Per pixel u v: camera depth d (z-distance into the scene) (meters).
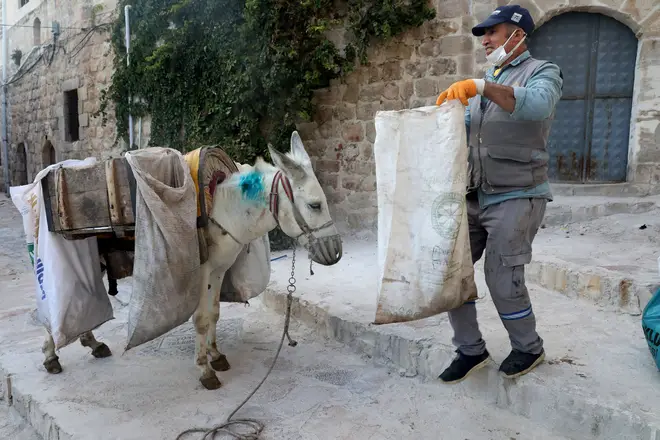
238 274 3.67
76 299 3.14
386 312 2.44
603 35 6.19
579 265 4.05
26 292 5.60
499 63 2.50
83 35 11.41
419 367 3.24
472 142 2.54
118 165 2.90
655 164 6.05
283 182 2.91
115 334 4.19
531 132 2.43
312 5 6.47
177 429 2.74
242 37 6.88
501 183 2.46
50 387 3.26
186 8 7.77
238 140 6.89
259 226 3.06
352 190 6.99
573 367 2.75
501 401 2.79
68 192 2.96
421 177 2.34
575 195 6.28
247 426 2.74
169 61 7.99
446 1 6.15
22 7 14.83
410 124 2.32
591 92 6.32
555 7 6.03
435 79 6.31
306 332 4.15
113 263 3.49
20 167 16.38
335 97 6.94
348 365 3.50
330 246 2.89
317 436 2.64
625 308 3.56
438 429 2.67
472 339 2.76
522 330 2.64
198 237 2.94
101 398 3.10
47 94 13.78
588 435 2.41
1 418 3.30
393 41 6.48
